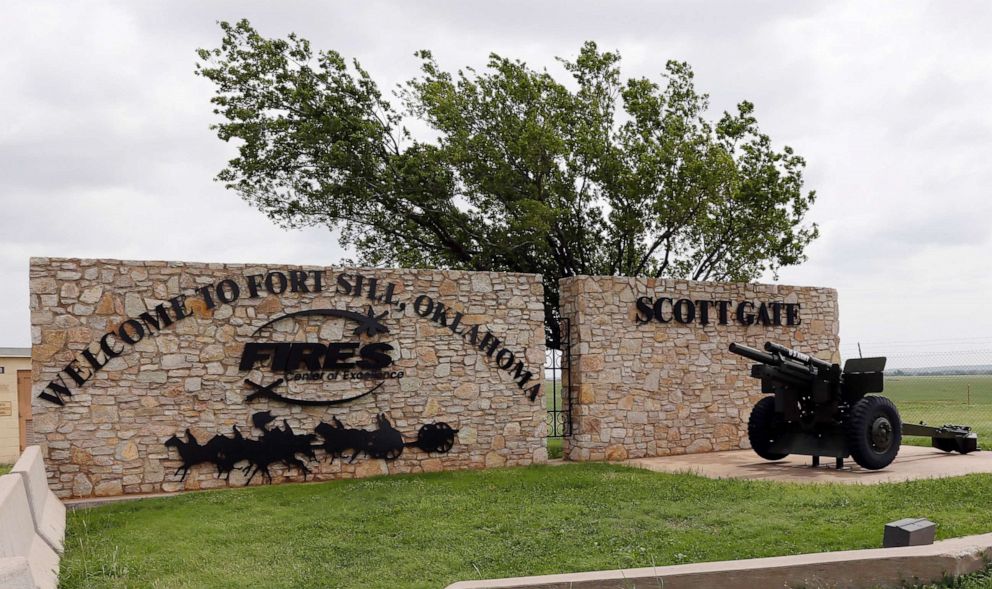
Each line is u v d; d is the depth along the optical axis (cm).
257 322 1260
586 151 1925
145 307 1201
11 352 1928
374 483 1209
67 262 1166
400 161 1936
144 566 770
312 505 1054
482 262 2002
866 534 762
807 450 1310
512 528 884
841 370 1306
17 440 1820
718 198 1955
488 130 1966
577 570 697
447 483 1202
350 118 1958
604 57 2039
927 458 1402
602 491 1098
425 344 1368
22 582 433
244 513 1012
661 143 1955
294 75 1964
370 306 1335
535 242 1886
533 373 1448
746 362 1673
